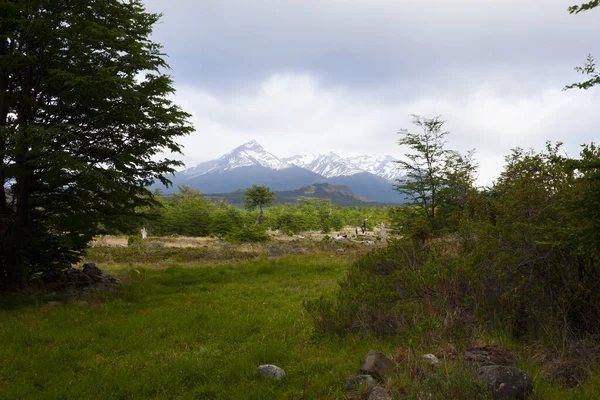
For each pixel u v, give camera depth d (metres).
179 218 57.34
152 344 6.50
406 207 18.70
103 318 8.23
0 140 9.62
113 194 11.09
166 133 11.95
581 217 4.03
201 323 7.68
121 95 10.30
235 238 34.38
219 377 4.86
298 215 72.31
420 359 4.63
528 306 5.36
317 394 4.26
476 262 5.84
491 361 4.31
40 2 9.48
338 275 14.04
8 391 4.68
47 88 10.45
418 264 7.59
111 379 4.89
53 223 10.53
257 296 10.58
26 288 10.36
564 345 4.48
